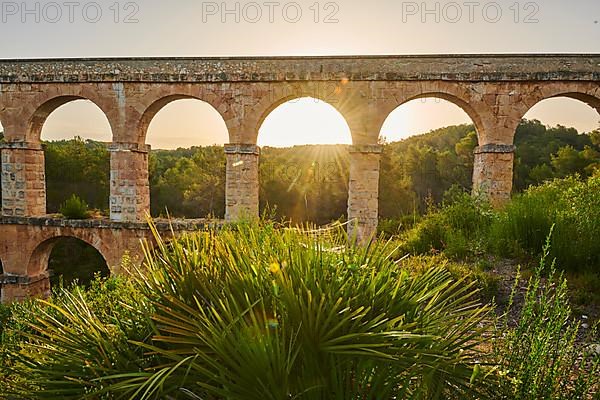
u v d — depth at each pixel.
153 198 43.09
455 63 19.31
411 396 2.35
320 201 33.38
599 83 17.77
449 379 2.64
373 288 2.83
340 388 2.29
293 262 2.94
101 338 2.78
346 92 18.64
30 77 19.64
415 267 4.65
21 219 20.05
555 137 60.22
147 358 2.72
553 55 19.11
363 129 18.78
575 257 7.69
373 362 2.42
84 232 19.78
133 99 19.38
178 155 59.88
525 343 3.17
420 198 48.09
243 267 2.95
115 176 19.56
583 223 8.32
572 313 6.13
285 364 2.29
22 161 20.11
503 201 17.55
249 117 19.05
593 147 50.41
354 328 2.51
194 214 39.91
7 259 20.42
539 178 42.34
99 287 7.89
